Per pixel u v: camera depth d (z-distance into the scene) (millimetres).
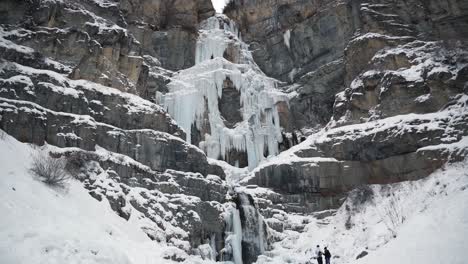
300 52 42531
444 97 28859
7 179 16891
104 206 20578
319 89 39531
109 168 22625
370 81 31844
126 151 24391
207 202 25266
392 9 36188
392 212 24844
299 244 27172
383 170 28406
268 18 45375
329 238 26594
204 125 36000
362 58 34906
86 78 26547
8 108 20938
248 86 39094
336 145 30594
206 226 24531
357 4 38344
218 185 26781
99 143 23547
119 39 30031
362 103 31891
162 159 25469
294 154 31844
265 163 32500
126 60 30484
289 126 39656
